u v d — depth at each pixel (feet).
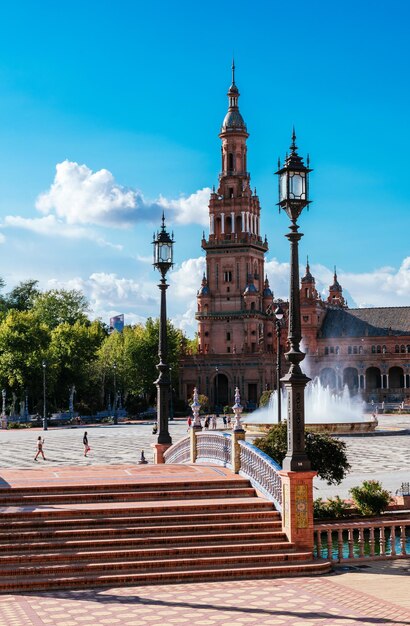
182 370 596.70
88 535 82.43
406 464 203.31
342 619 64.13
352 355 644.69
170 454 130.00
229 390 589.32
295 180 86.99
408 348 638.12
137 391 538.88
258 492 94.38
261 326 606.14
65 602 70.08
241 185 614.75
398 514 118.83
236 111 625.41
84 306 616.39
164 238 128.88
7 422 411.95
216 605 68.74
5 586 74.02
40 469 107.65
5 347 434.71
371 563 87.10
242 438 101.86
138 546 82.07
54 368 445.78
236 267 602.44
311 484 85.51
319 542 86.22
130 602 69.97
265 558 82.12
